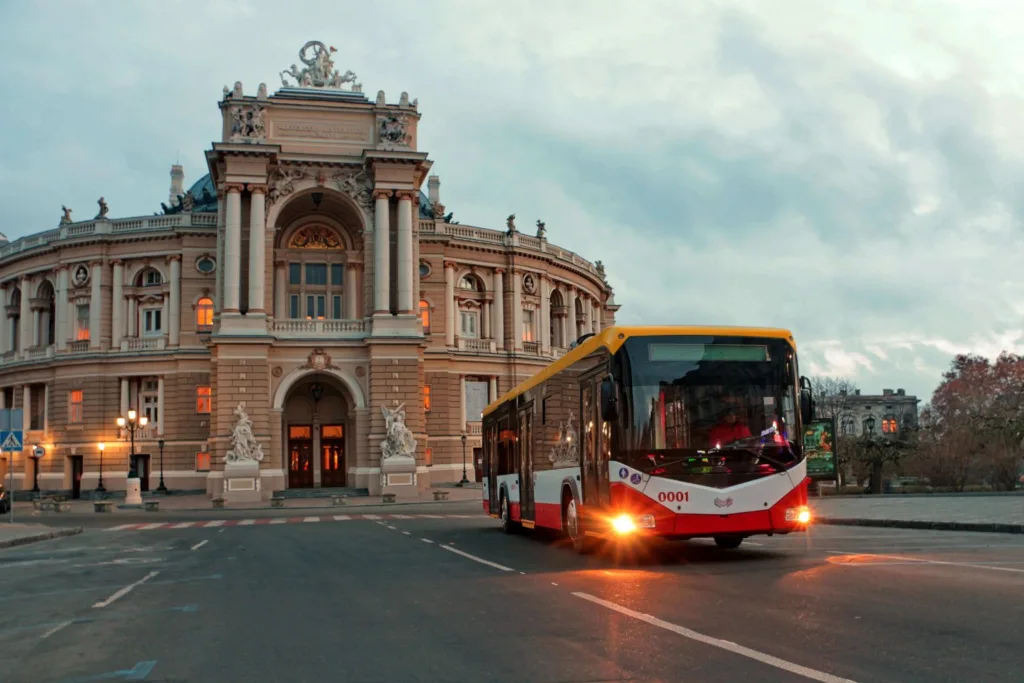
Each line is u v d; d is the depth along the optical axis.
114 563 21.41
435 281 76.00
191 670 9.13
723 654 8.59
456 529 30.84
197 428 70.50
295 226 65.19
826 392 114.19
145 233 71.88
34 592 16.27
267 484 57.66
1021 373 110.62
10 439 34.81
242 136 59.62
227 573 18.41
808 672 7.79
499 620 11.19
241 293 58.94
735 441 16.92
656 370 17.08
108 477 70.69
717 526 16.53
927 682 7.39
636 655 8.73
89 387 71.69
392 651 9.63
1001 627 9.44
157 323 72.75
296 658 9.51
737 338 17.45
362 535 28.77
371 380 59.62
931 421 104.25
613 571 16.00
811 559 16.66
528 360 81.31
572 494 20.39
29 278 77.25
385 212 60.91
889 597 11.55
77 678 8.98
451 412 76.44
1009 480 62.06
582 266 91.81
